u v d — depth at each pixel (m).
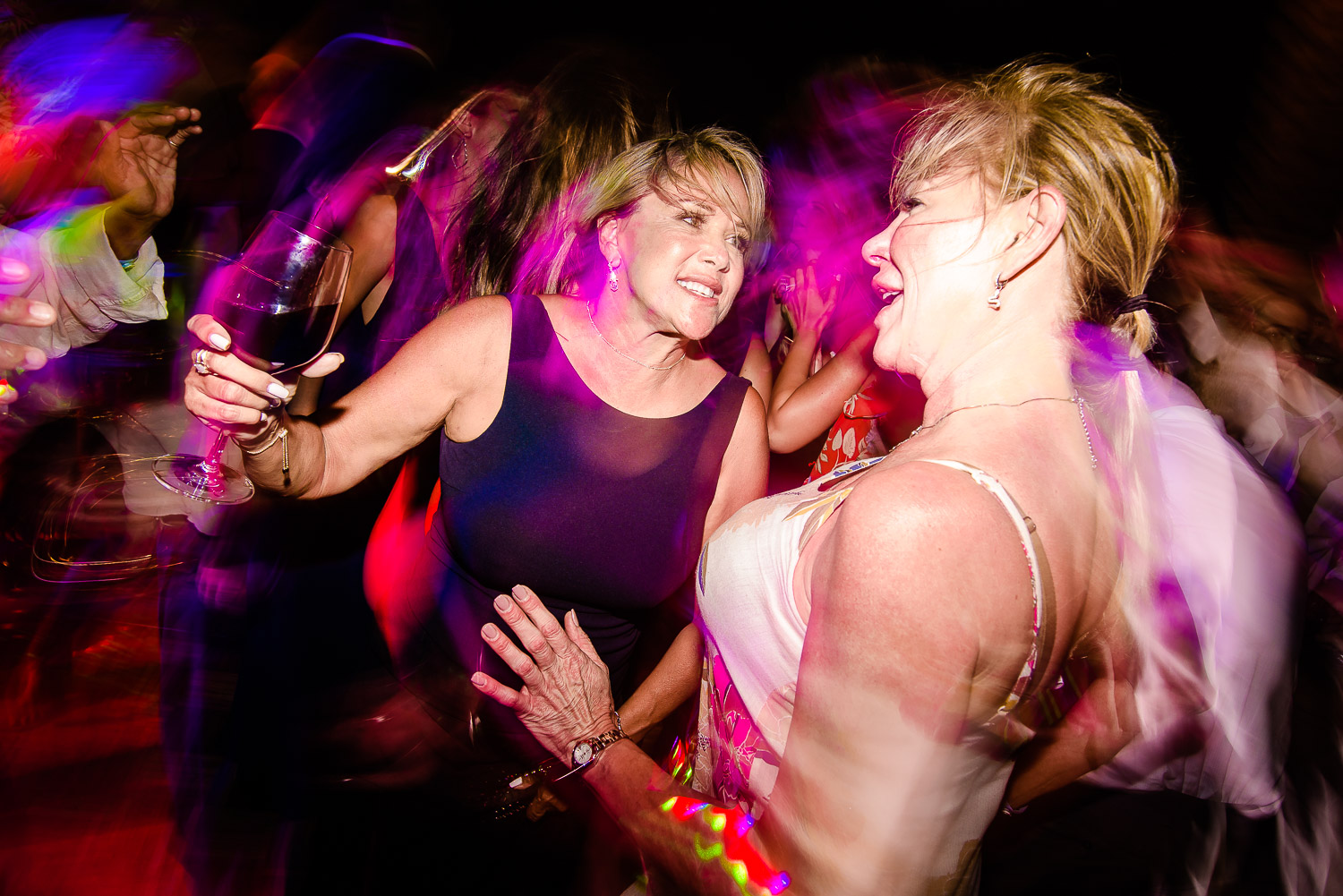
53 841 1.86
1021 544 0.79
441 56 2.42
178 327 1.60
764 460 1.66
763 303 3.10
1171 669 1.28
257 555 1.73
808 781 0.83
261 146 2.53
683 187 1.43
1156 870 1.42
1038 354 0.93
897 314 1.03
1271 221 2.71
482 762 1.63
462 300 1.89
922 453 0.90
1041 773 1.29
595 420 1.53
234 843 1.69
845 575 0.79
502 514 1.53
